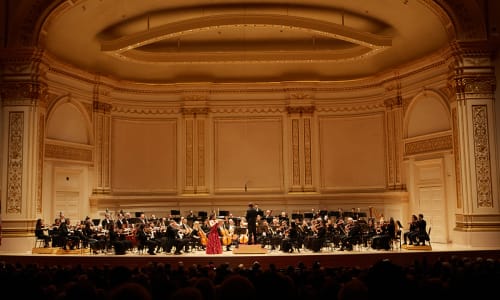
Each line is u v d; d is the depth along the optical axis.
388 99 18.86
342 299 4.52
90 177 18.23
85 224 14.50
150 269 7.40
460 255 12.48
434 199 16.78
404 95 18.28
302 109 20.16
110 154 19.11
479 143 14.29
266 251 13.91
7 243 14.01
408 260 12.21
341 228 14.88
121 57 16.89
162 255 12.81
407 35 17.28
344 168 19.89
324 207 19.72
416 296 5.23
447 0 14.52
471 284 5.68
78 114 17.97
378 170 19.30
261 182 20.25
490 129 14.30
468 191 14.16
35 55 14.55
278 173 20.25
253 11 16.77
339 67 20.09
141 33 15.02
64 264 12.12
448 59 15.20
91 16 16.08
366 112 19.77
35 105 14.59
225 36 18.70
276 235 15.03
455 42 14.45
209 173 20.14
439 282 5.18
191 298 4.11
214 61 17.75
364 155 19.62
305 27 14.55
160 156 20.14
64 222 14.16
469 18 14.53
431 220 16.83
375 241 14.44
